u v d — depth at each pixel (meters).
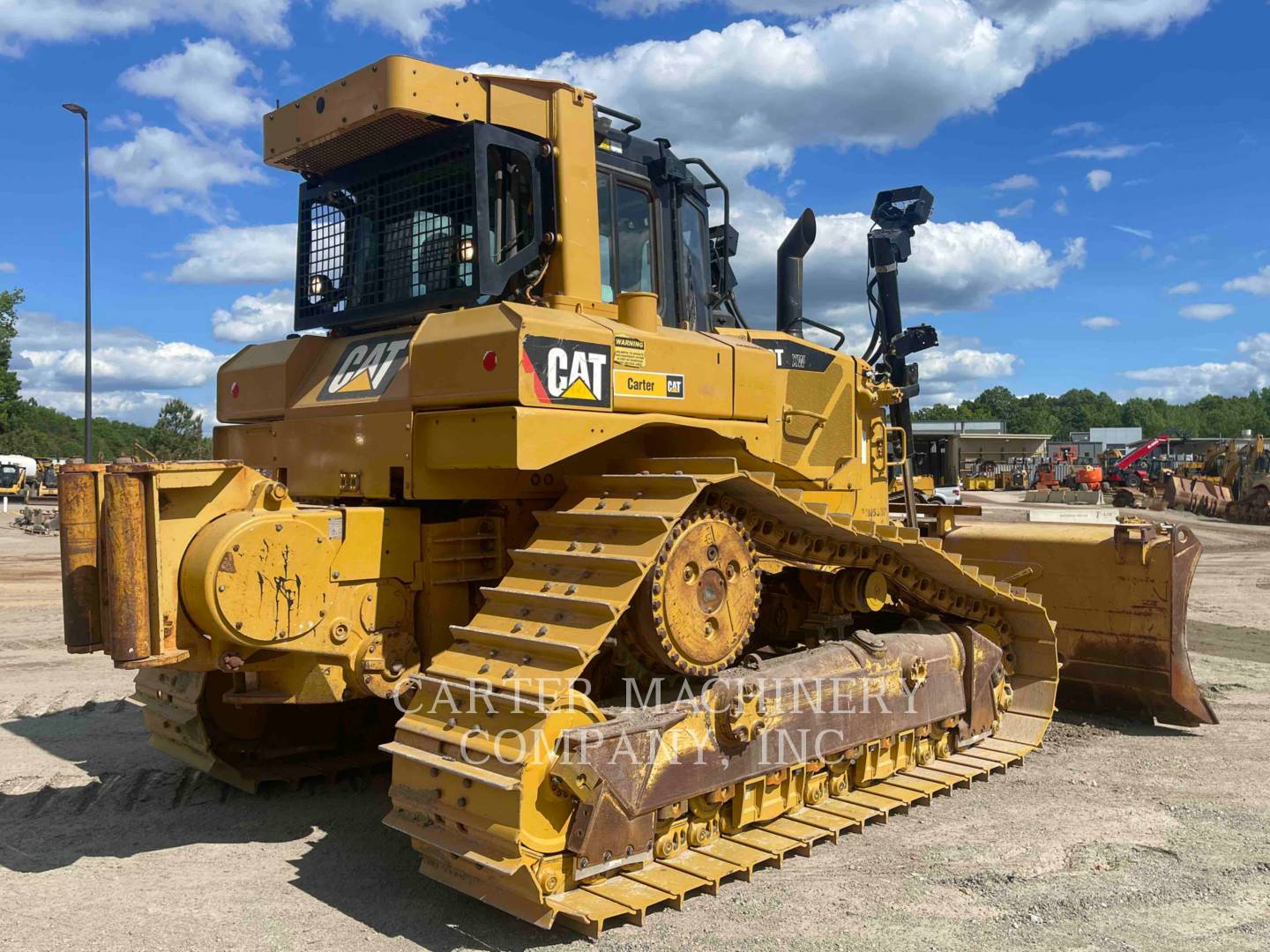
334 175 5.84
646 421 4.82
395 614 4.92
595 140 5.56
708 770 4.43
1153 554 7.21
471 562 5.18
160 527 4.15
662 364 4.95
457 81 4.96
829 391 6.77
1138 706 7.40
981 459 72.06
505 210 5.18
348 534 4.68
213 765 5.52
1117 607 7.39
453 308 5.12
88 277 24.16
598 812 3.92
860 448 7.16
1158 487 38.31
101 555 4.15
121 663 4.04
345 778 5.89
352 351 5.52
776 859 4.54
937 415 172.62
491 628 4.25
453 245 5.12
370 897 4.23
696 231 6.51
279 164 5.73
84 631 4.20
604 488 4.69
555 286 5.23
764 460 5.64
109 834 5.00
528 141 5.17
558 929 3.93
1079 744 6.79
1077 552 7.60
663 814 4.29
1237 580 15.73
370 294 5.63
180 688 5.60
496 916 4.05
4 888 4.31
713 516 4.64
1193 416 169.75
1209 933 3.89
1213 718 7.09
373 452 4.96
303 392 5.58
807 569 5.95
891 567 5.92
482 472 5.00
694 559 4.52
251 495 4.50
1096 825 5.15
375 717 6.32
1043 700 6.74
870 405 7.29
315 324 5.92
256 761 5.75
